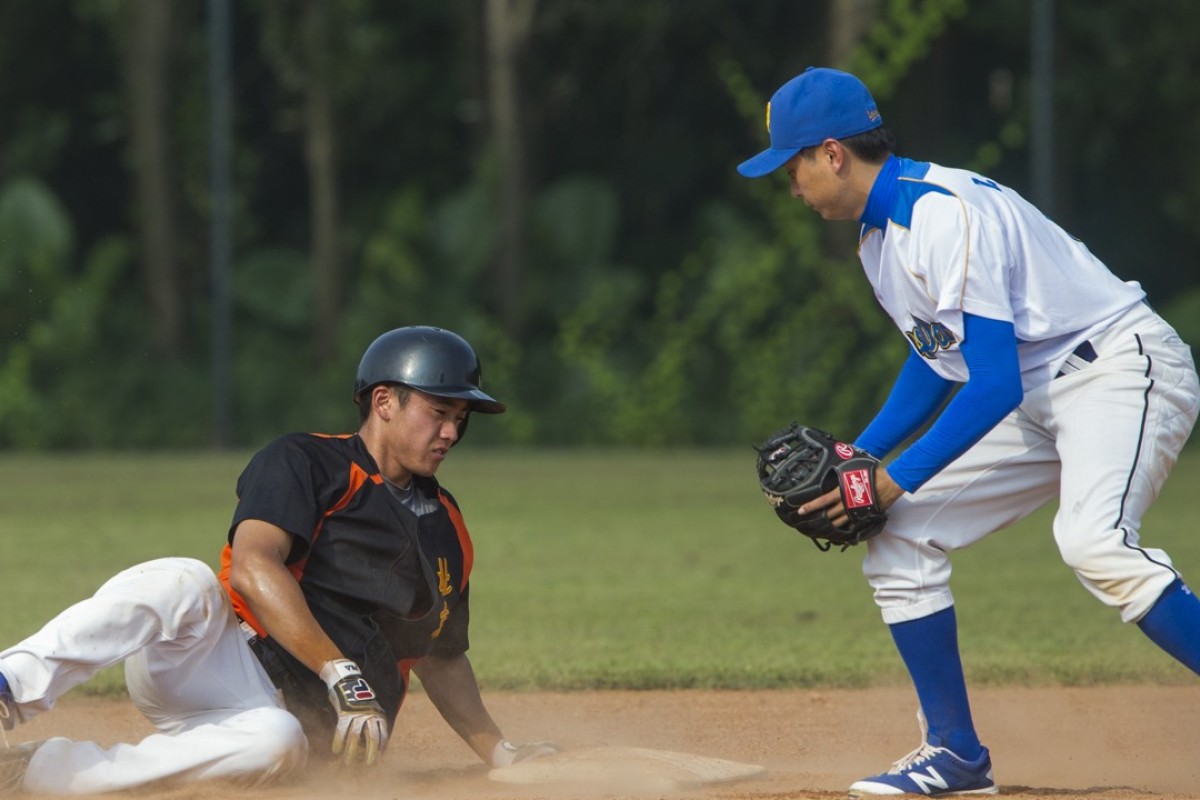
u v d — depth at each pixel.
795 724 21.06
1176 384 15.02
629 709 22.14
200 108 100.94
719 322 98.25
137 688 15.29
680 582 35.62
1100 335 15.04
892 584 15.62
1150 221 108.44
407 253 97.06
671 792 15.41
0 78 109.62
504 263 97.12
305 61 99.06
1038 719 21.47
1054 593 33.56
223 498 56.03
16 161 108.44
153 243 99.44
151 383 95.88
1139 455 14.78
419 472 15.29
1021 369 15.20
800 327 90.56
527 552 41.41
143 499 55.69
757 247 94.56
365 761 14.45
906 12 87.69
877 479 15.14
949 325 14.62
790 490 15.45
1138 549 14.58
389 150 111.81
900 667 24.81
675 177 112.44
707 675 23.97
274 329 105.69
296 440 15.25
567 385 96.56
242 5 107.94
